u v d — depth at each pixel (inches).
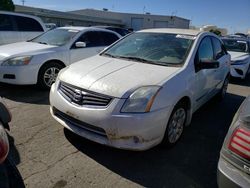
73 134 147.8
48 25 804.6
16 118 165.9
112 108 115.0
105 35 284.2
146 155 132.2
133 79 125.6
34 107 187.9
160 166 124.0
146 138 117.0
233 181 75.6
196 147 144.8
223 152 81.7
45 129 152.5
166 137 130.7
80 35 258.4
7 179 76.7
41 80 225.9
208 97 190.9
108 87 119.6
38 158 122.8
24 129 150.9
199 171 122.3
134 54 163.9
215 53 200.4
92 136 122.4
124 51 170.7
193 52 156.6
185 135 159.8
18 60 209.9
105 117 115.5
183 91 133.5
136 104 115.0
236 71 342.0
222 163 80.8
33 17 343.3
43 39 264.4
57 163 120.0
